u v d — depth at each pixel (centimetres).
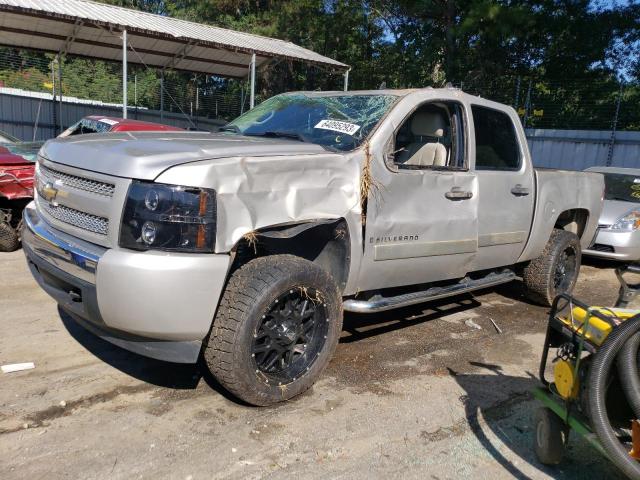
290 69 2617
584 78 2045
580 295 720
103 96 2422
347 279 391
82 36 1642
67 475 280
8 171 668
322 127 435
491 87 2066
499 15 1703
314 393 383
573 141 1881
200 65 2000
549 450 310
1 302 514
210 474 288
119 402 353
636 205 877
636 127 1856
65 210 348
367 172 388
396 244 414
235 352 326
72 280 323
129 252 304
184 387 378
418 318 559
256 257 377
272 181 338
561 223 652
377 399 381
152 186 304
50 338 439
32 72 2348
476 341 506
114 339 334
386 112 425
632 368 251
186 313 307
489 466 314
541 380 329
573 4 1908
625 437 285
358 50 2772
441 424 355
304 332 368
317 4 2625
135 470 287
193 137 399
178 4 3127
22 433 313
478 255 496
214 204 312
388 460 312
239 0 2833
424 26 2177
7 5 1230
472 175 471
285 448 316
